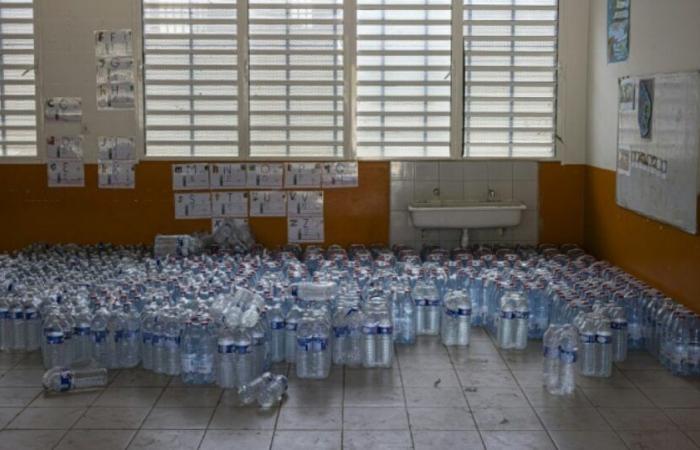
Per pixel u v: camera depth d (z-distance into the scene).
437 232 8.63
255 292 6.18
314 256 7.86
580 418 4.84
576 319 5.75
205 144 8.61
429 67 8.59
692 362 5.54
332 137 8.61
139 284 6.53
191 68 8.55
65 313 5.82
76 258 7.74
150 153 8.60
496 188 8.68
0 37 8.52
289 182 8.62
